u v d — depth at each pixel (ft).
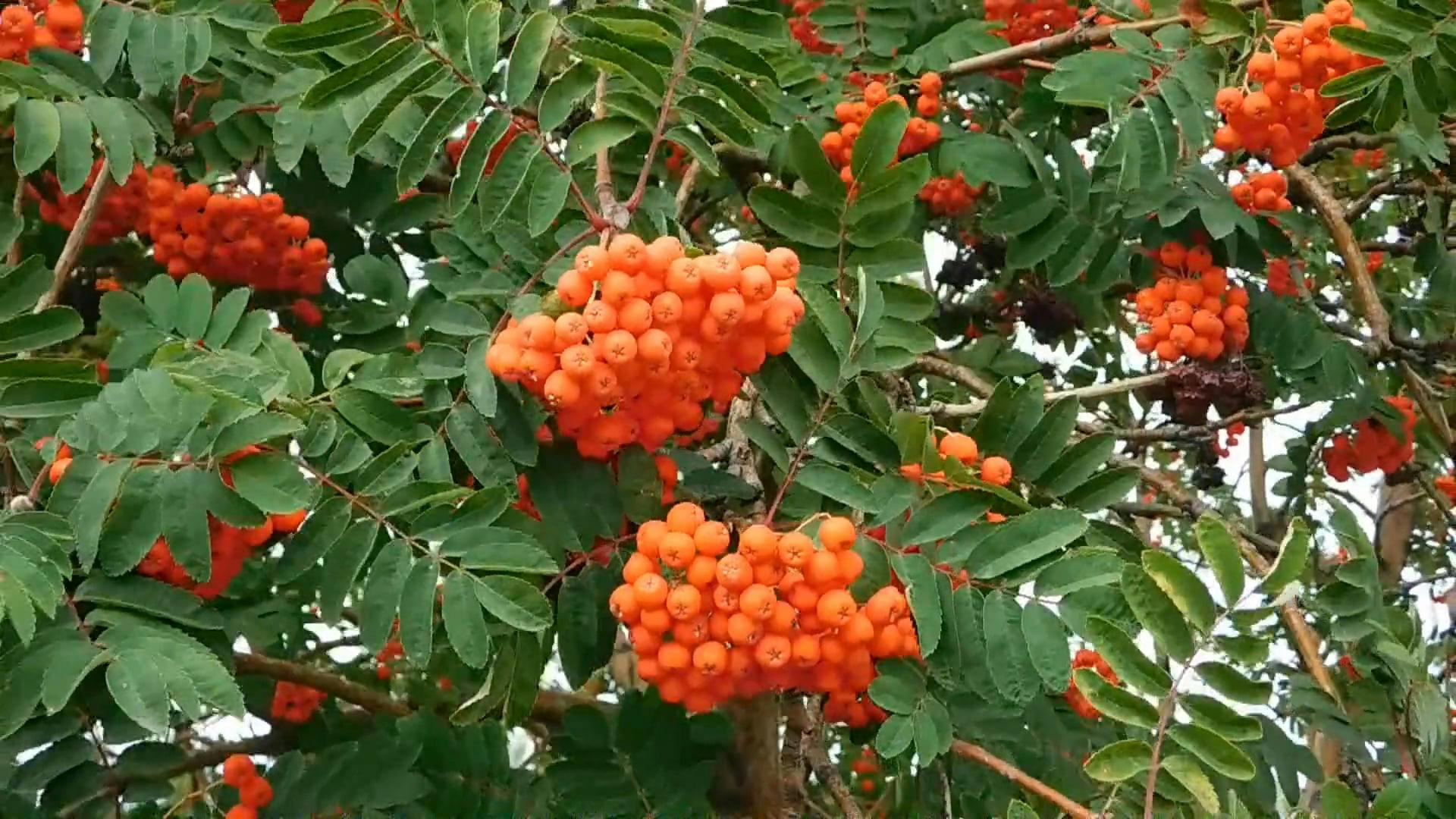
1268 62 11.87
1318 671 12.92
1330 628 13.64
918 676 9.52
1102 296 17.31
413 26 9.16
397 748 11.60
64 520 8.45
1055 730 12.66
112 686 7.97
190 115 13.58
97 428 8.65
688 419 9.50
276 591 12.61
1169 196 13.96
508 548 9.02
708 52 9.83
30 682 8.11
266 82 13.39
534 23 9.14
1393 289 21.03
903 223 10.50
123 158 11.36
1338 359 14.92
